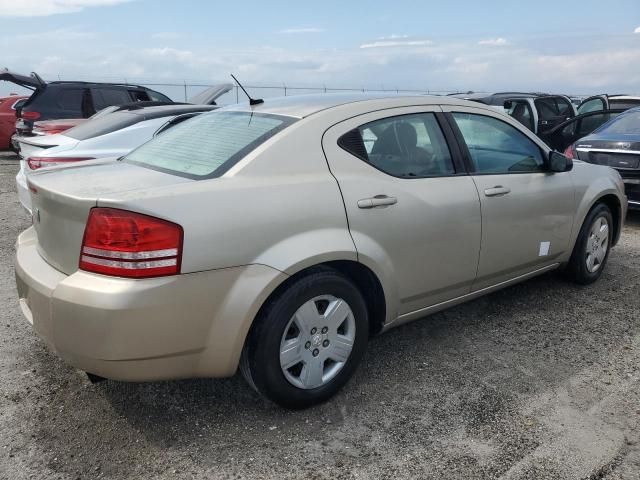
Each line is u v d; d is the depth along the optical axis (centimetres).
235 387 314
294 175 281
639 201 672
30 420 281
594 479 238
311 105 319
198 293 244
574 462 248
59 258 262
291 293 269
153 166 304
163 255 236
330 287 283
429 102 351
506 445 261
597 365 338
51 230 265
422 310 341
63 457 253
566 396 303
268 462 251
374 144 315
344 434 271
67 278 243
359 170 303
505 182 371
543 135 914
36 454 255
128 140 631
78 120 853
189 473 244
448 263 339
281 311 267
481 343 369
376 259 298
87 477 240
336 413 289
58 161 574
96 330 233
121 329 232
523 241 388
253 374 272
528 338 376
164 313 237
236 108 353
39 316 257
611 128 751
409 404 297
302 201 274
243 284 254
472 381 320
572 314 415
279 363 272
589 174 452
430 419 283
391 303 314
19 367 333
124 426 277
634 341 371
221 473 244
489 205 356
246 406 295
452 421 281
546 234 408
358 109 317
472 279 360
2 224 702
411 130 334
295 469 246
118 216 234
